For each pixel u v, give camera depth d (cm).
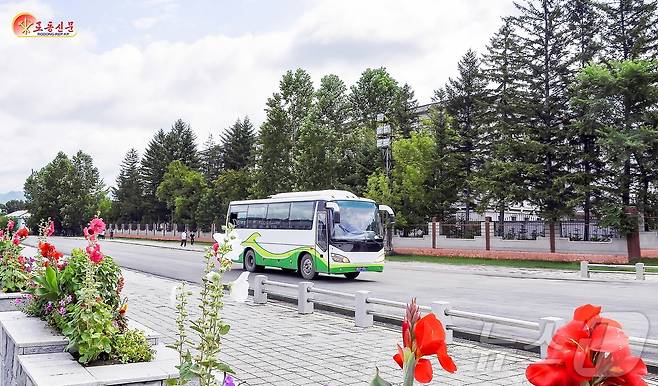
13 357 654
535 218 5006
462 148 4409
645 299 1520
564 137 3431
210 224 6656
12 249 1116
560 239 3369
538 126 3512
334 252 2016
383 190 3953
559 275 2434
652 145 2928
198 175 7556
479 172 3878
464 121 4450
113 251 4369
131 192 9362
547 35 3566
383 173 4194
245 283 387
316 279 2138
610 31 3350
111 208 9812
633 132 2883
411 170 3962
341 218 2050
